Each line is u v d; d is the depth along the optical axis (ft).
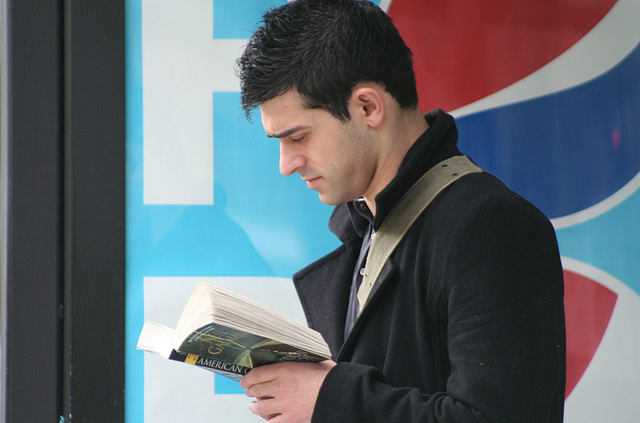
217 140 20.56
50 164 20.17
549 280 11.18
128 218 20.36
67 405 19.90
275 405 11.78
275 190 20.65
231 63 20.57
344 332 14.71
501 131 20.77
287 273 20.63
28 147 20.06
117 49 20.33
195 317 10.75
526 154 20.79
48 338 20.07
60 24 20.31
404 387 11.52
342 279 15.12
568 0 20.70
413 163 12.50
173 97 20.47
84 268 20.06
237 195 20.57
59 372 20.21
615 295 20.70
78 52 20.11
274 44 12.32
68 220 20.04
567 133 20.75
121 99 20.34
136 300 20.34
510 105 20.79
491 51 20.74
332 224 15.90
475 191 11.88
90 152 20.16
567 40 20.74
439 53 20.71
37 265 20.03
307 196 20.72
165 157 20.44
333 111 12.28
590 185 20.74
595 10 20.68
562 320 12.17
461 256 11.13
